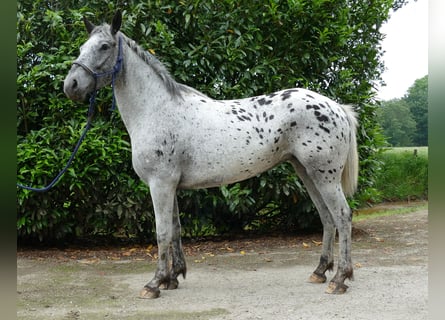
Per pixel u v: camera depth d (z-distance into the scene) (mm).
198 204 5164
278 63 5250
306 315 2826
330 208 3328
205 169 3293
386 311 2881
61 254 4879
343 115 3404
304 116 3285
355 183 3492
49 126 4820
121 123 4961
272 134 3293
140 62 3344
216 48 5027
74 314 2912
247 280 3727
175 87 3369
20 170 4574
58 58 4840
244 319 2764
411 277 3699
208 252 4930
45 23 5098
